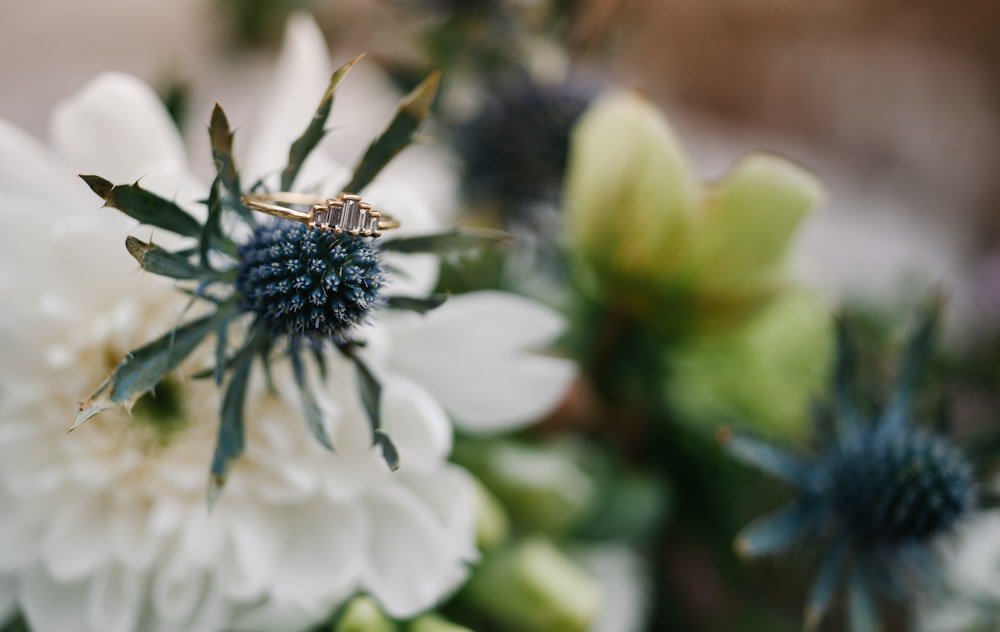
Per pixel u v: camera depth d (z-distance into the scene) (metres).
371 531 0.23
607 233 0.27
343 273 0.19
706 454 0.31
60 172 0.23
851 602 0.25
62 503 0.23
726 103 0.65
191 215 0.19
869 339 0.35
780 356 0.30
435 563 0.22
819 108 0.66
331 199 0.19
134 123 0.23
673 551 0.33
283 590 0.22
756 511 0.31
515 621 0.25
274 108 0.24
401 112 0.20
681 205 0.26
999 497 0.26
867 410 0.27
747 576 0.32
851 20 0.65
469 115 0.33
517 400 0.24
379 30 0.36
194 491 0.23
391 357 0.24
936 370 0.35
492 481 0.26
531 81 0.32
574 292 0.31
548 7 0.34
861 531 0.25
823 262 0.49
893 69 0.66
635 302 0.29
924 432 0.26
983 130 0.66
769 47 0.64
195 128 0.29
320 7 0.41
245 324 0.21
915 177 0.65
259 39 0.43
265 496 0.23
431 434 0.22
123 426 0.23
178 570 0.22
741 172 0.26
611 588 0.29
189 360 0.22
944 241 0.57
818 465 0.26
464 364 0.24
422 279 0.22
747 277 0.27
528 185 0.31
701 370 0.30
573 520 0.27
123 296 0.22
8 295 0.22
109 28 0.56
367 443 0.22
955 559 0.27
